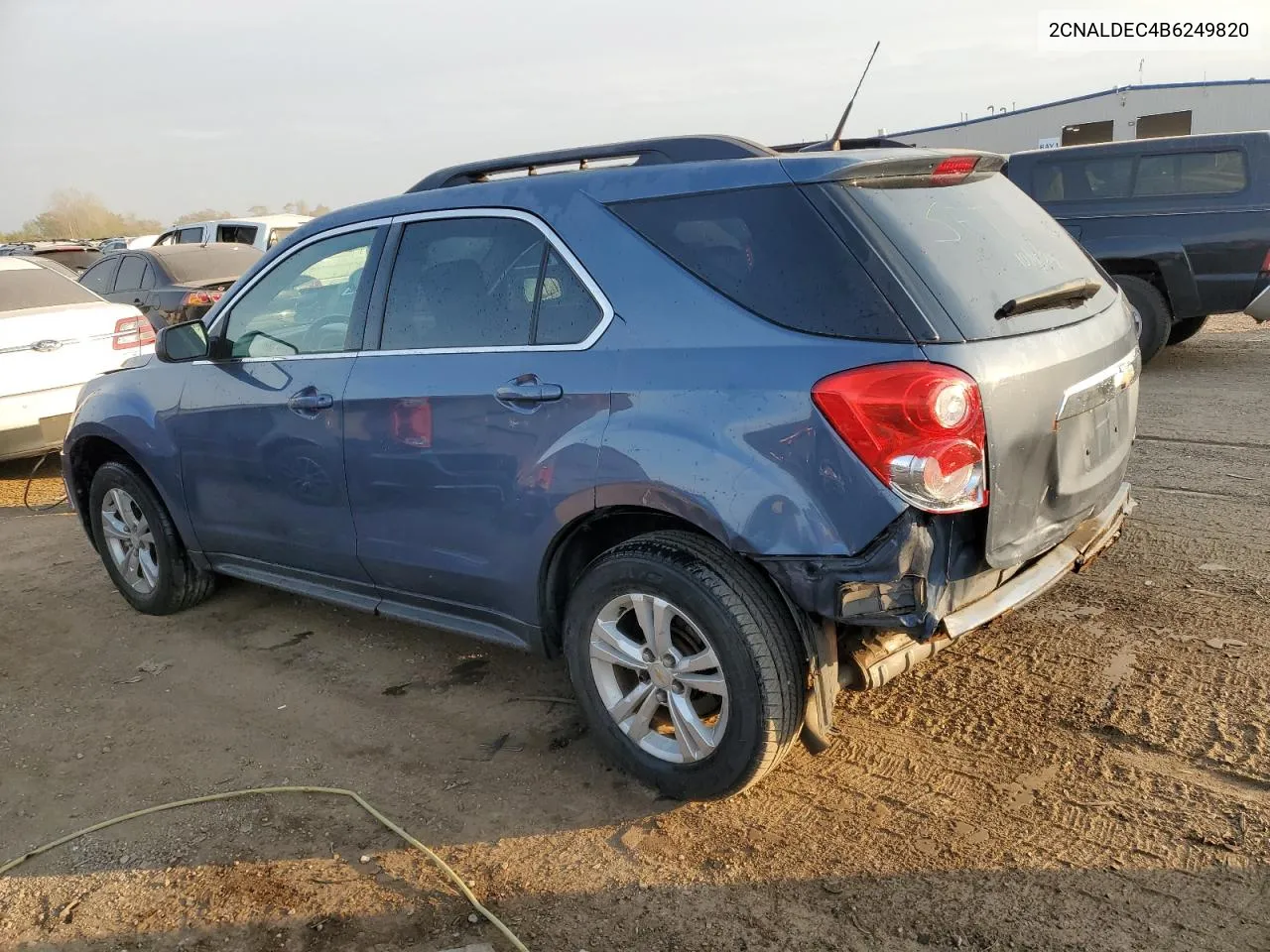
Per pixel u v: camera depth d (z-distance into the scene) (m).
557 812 3.07
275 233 15.95
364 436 3.59
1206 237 8.48
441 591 3.60
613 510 3.01
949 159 2.99
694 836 2.90
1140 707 3.35
